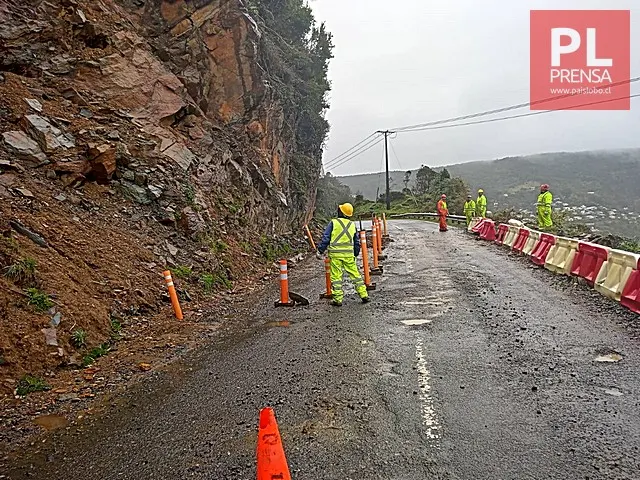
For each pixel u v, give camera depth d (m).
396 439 4.12
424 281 11.60
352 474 3.63
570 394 4.86
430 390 5.11
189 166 14.58
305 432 4.34
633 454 3.74
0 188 9.05
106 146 11.61
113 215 10.96
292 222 24.81
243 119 19.88
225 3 18.81
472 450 3.88
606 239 15.62
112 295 8.42
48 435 4.57
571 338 6.68
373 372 5.74
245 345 7.20
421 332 7.30
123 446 4.30
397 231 28.08
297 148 30.34
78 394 5.50
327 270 10.51
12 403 5.21
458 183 50.44
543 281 10.98
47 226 8.84
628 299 8.07
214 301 10.32
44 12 13.51
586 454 3.76
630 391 4.88
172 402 5.23
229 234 14.84
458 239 21.97
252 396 5.25
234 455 4.04
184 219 12.45
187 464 3.94
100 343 7.04
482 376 5.44
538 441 3.98
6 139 10.34
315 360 6.31
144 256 10.27
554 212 21.23
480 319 7.90
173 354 6.90
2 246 7.16
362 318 8.39
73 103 12.77
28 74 12.59
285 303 9.82
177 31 17.28
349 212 10.01
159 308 9.03
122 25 15.40
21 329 6.13
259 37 21.05
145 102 14.62
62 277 7.66
